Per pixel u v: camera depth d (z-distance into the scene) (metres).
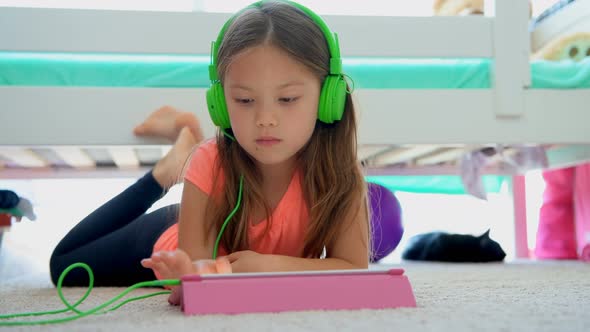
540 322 0.63
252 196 1.02
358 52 1.76
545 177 2.72
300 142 0.90
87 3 2.76
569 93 1.84
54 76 1.69
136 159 2.32
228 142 1.02
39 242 2.56
